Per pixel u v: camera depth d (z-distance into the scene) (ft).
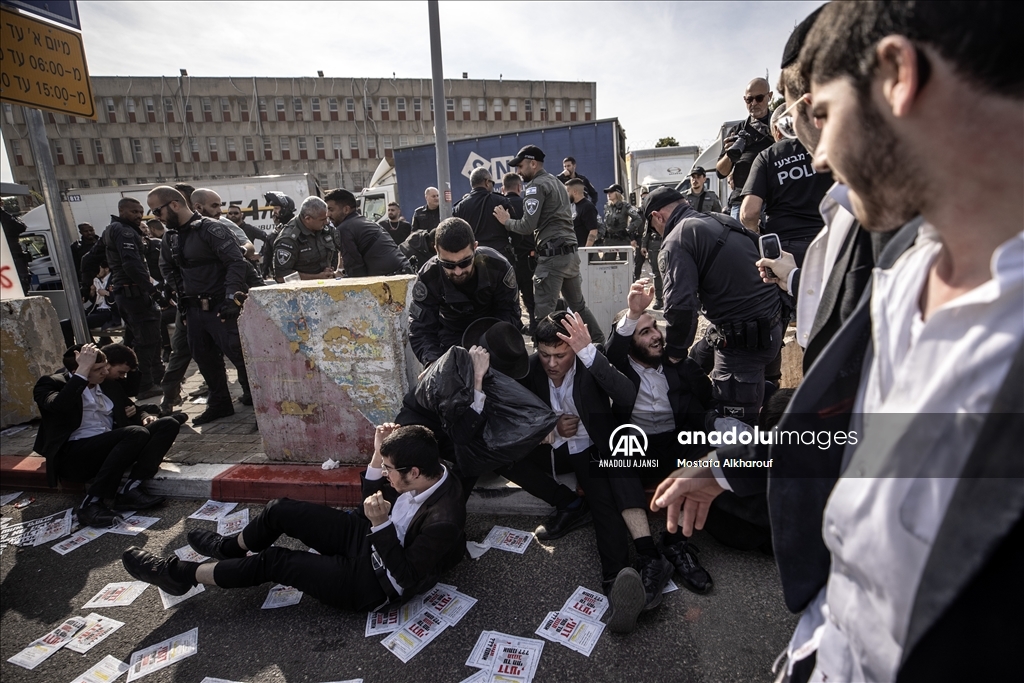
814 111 2.23
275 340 11.06
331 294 10.51
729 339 9.23
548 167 39.47
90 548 9.98
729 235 9.26
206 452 12.83
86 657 7.41
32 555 9.87
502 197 17.92
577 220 26.45
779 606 7.42
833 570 2.54
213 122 188.03
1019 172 1.75
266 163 192.95
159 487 11.59
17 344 15.78
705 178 26.37
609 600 7.25
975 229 1.90
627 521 8.10
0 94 10.37
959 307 1.92
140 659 7.26
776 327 9.23
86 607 8.40
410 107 199.00
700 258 9.24
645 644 6.93
